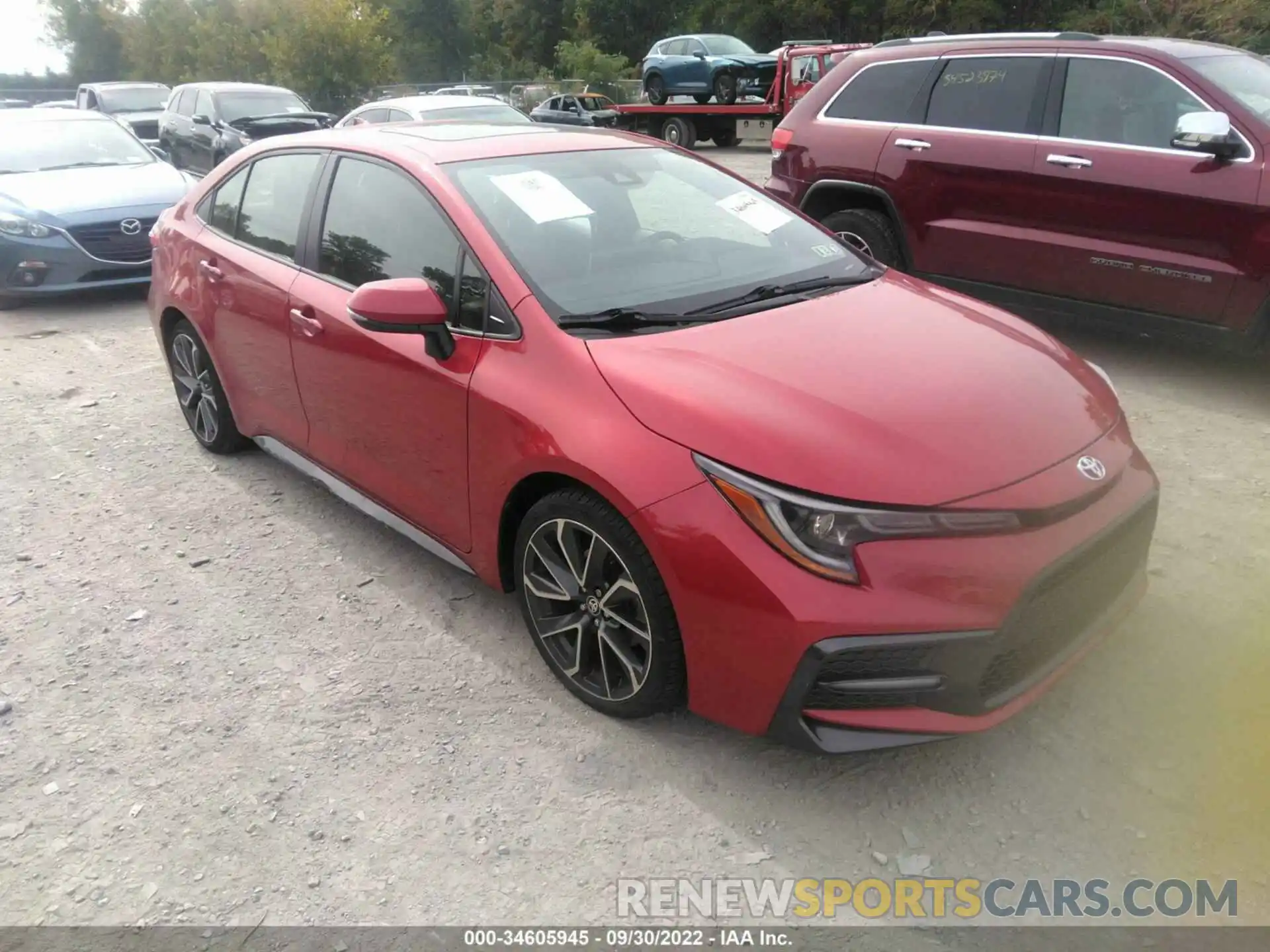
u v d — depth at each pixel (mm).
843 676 2389
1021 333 3264
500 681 3203
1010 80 5934
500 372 3012
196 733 2994
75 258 8328
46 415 5840
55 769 2854
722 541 2443
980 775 2715
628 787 2713
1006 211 5926
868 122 6656
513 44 53562
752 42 39531
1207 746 2779
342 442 3838
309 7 31641
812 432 2504
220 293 4406
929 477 2424
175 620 3607
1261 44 22906
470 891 2404
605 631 2881
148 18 49125
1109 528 2576
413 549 4098
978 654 2367
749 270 3520
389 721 3018
